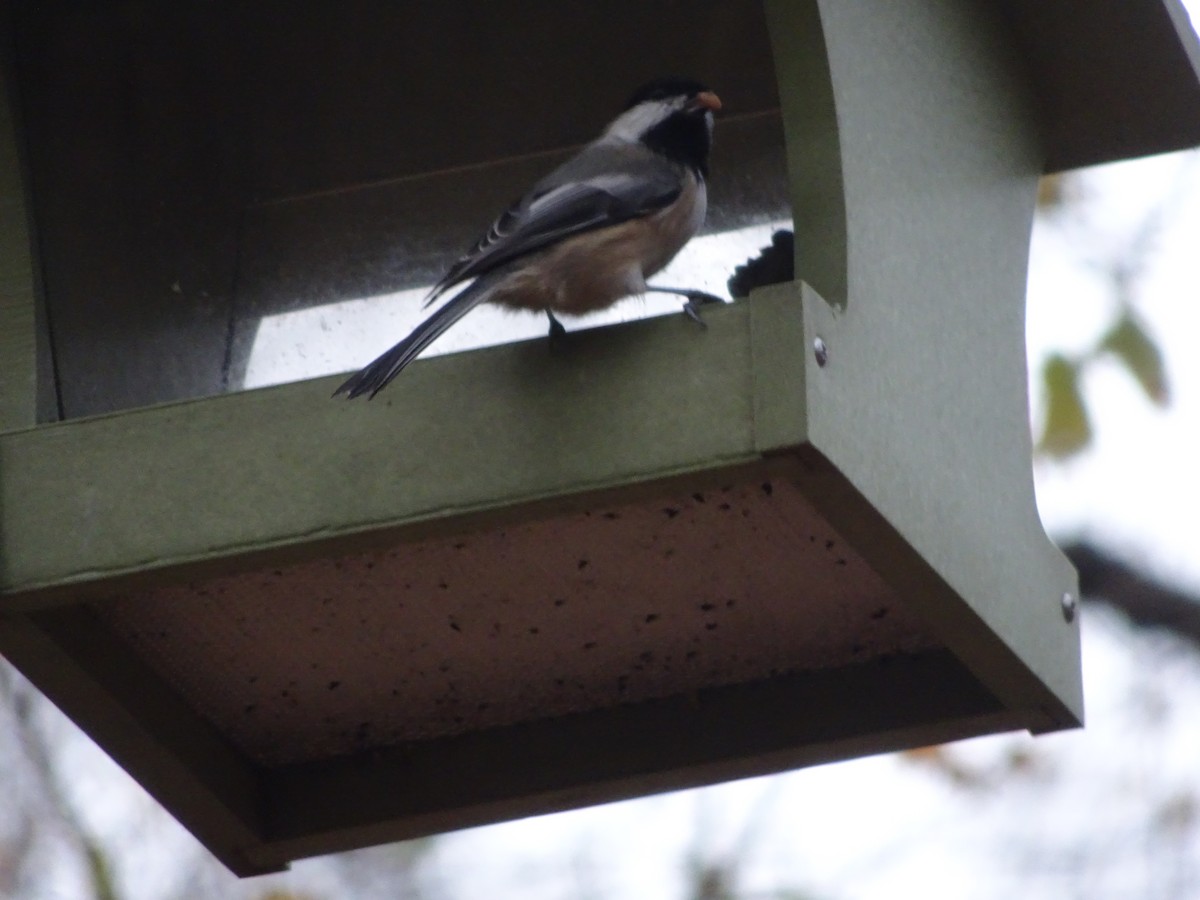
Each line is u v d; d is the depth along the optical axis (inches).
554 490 327.0
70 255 376.8
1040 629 390.9
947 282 385.4
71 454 346.3
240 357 416.5
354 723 410.0
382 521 332.8
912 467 350.6
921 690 400.5
